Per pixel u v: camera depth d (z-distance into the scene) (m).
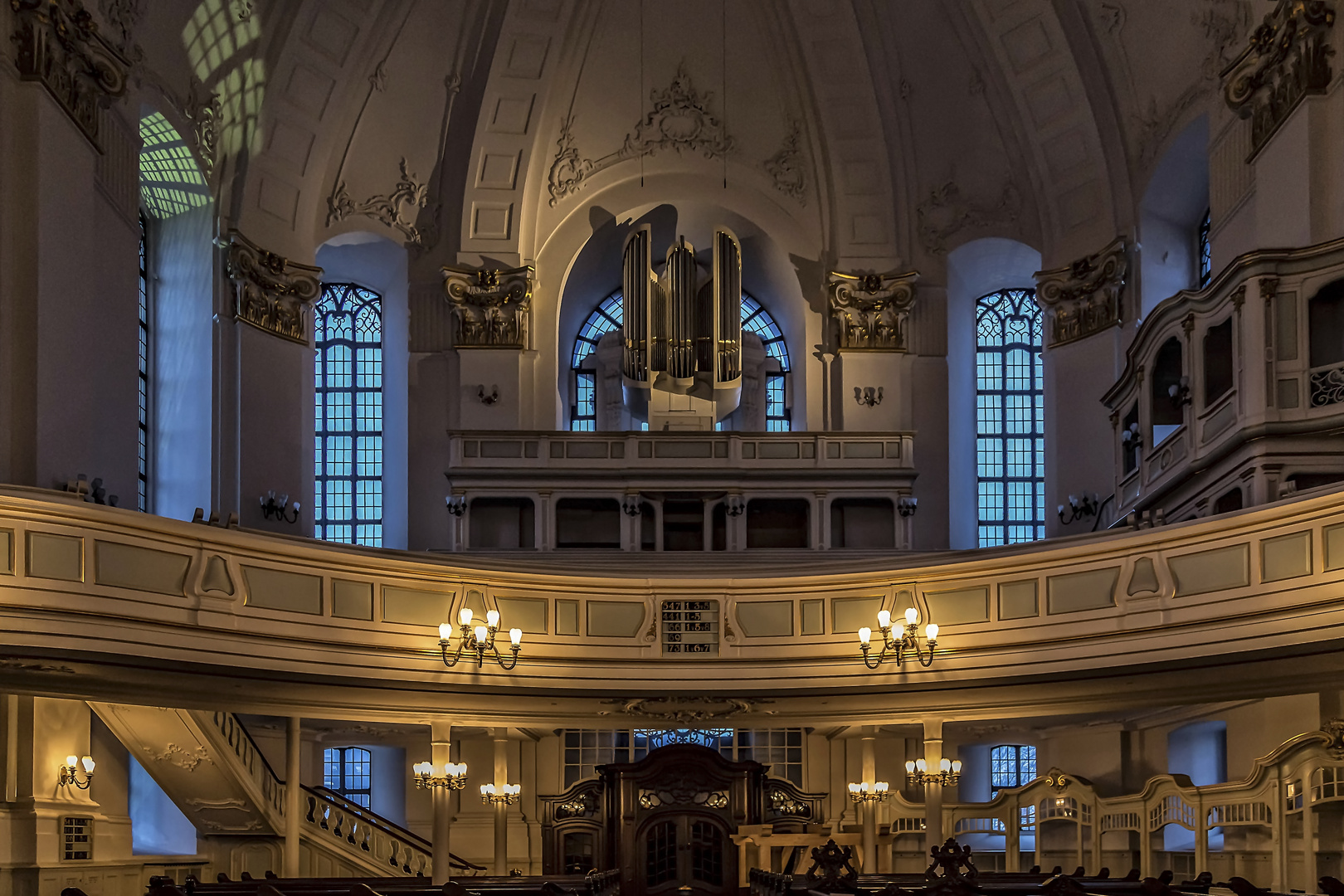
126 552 16.58
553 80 33.25
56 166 21.75
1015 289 35.88
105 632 16.16
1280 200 24.11
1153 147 30.22
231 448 28.86
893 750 29.09
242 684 18.88
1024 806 25.58
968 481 34.59
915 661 19.89
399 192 33.41
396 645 19.27
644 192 35.12
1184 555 17.78
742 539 31.28
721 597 20.89
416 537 32.78
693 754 25.59
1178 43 28.81
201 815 23.48
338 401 34.78
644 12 33.25
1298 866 19.98
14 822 19.03
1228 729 24.25
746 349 35.78
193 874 23.61
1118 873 26.41
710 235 36.62
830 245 34.50
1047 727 28.89
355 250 34.00
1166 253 31.19
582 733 28.77
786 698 21.14
